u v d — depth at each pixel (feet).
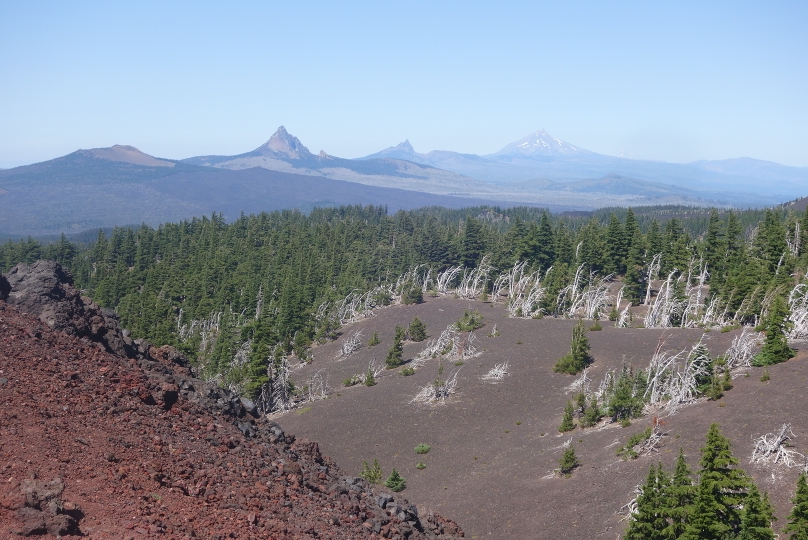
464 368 266.16
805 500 97.81
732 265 353.51
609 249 396.57
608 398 199.72
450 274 451.53
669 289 303.48
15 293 76.89
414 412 230.07
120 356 79.46
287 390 265.95
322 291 421.18
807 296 244.83
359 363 305.94
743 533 99.50
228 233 586.86
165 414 69.31
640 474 145.28
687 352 232.53
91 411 61.57
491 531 142.92
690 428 159.94
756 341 216.13
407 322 357.41
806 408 149.89
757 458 133.49
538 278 387.55
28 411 56.65
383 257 480.64
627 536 110.52
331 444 213.66
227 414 81.00
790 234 401.90
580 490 148.97
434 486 176.76
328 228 586.45
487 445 198.49
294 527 57.11
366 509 71.92
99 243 577.43
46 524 41.91
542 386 237.25
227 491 58.65
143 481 53.83
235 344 317.63
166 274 473.67
